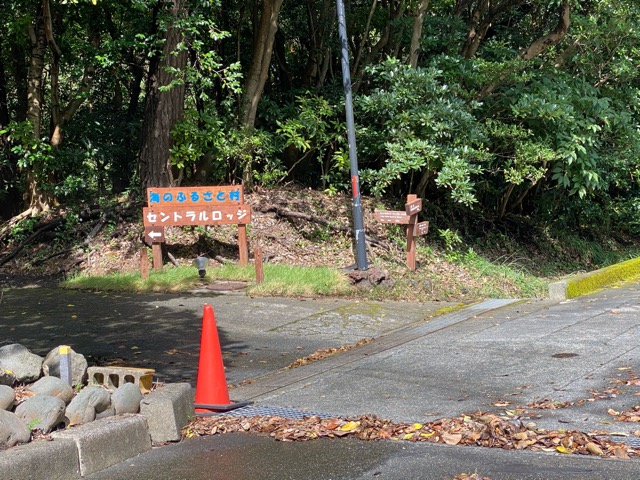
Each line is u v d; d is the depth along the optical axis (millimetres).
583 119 18406
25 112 20812
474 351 8883
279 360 9227
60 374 6207
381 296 13375
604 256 22062
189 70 16484
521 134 17250
